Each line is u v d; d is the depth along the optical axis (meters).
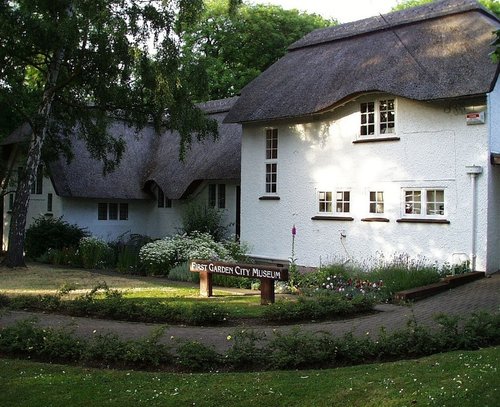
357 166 18.38
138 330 9.62
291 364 7.18
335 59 20.30
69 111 21.62
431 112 16.61
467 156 15.87
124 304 10.77
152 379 6.70
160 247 18.91
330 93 18.48
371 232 17.94
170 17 18.64
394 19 19.98
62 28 17.45
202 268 13.84
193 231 21.77
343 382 6.32
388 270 14.62
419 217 16.89
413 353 7.60
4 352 7.91
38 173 27.17
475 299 12.62
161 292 14.27
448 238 16.19
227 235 24.05
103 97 19.27
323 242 19.23
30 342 7.83
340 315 11.05
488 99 15.45
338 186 18.88
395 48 18.44
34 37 17.47
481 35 16.53
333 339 7.71
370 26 20.56
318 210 19.47
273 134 21.14
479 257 15.65
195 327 10.02
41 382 6.58
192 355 7.30
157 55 18.70
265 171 21.23
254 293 14.41
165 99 18.64
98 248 21.28
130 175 28.48
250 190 21.66
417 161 16.91
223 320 10.42
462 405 5.49
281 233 20.55
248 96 21.66
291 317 10.54
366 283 13.89
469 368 6.58
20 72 20.69
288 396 5.98
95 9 17.58
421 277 14.09
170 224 27.86
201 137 21.30
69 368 7.16
